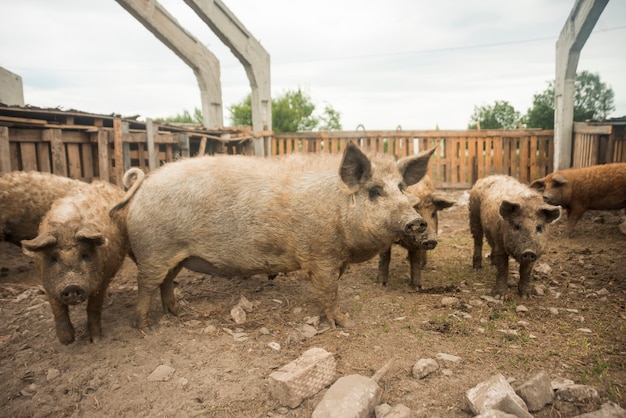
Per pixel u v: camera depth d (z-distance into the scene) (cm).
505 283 580
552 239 905
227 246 470
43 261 405
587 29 1227
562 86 1367
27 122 807
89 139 959
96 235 397
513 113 2664
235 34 1406
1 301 573
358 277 680
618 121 1203
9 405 367
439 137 1529
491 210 600
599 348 430
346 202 447
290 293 600
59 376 401
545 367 398
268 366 409
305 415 343
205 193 462
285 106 2780
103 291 455
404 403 351
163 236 465
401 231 410
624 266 700
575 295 580
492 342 448
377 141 1568
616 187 885
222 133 1440
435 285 642
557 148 1412
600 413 311
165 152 1139
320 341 459
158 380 389
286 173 470
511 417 306
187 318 518
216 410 350
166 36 1353
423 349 436
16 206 618
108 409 357
